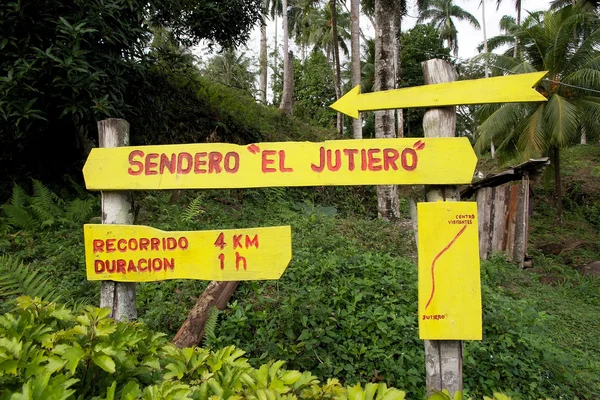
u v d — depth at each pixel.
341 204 10.23
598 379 3.79
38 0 4.63
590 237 12.17
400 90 2.17
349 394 1.41
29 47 4.69
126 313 2.30
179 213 5.96
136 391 1.35
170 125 8.23
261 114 12.46
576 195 15.38
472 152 2.05
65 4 4.91
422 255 2.06
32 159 6.03
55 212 5.34
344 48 23.42
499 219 8.98
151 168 2.25
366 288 4.14
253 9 8.84
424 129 2.21
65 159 6.37
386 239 6.93
